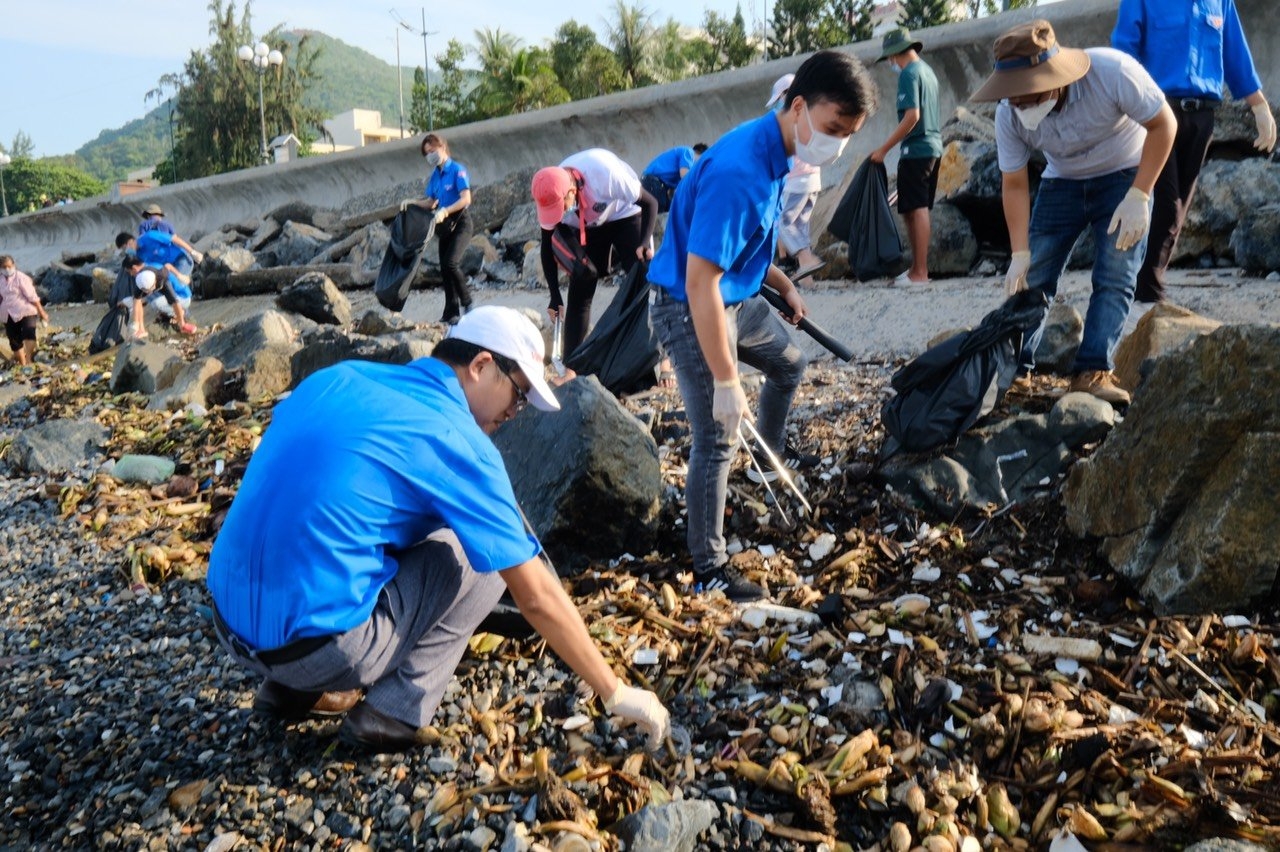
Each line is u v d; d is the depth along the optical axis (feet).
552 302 19.66
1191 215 20.68
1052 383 13.70
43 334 42.60
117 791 8.64
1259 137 17.02
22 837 8.33
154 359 23.66
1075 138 12.26
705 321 9.63
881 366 17.85
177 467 17.20
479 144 44.27
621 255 17.94
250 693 9.95
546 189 17.33
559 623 7.80
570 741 8.86
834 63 9.03
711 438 10.72
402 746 8.64
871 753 8.43
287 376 21.30
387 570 8.07
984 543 11.51
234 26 178.29
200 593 12.49
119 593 12.68
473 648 10.15
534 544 7.72
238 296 40.75
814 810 7.87
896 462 12.63
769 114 9.73
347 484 7.61
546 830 7.72
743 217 9.41
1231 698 8.80
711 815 7.90
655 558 12.09
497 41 130.52
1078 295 17.63
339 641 7.78
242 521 7.85
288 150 78.48
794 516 12.66
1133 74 11.56
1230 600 9.50
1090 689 9.16
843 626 10.40
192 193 60.18
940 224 23.16
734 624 10.55
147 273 33.83
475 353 8.26
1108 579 10.54
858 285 23.15
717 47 131.75
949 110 30.01
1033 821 7.90
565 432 11.93
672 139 37.96
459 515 7.55
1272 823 7.27
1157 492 10.13
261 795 8.36
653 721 8.27
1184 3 16.30
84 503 16.08
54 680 10.77
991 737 8.59
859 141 30.89
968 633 10.03
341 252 40.50
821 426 14.60
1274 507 9.34
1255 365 9.53
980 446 12.35
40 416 23.50
